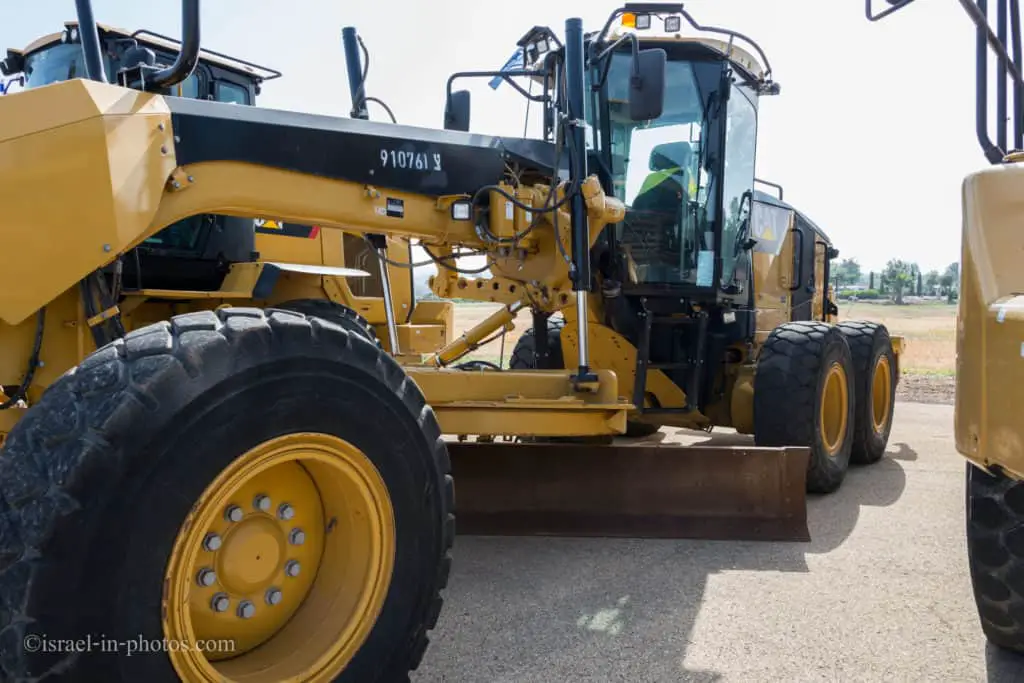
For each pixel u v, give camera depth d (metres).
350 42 3.73
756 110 5.42
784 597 3.17
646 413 5.09
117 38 5.57
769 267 6.47
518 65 4.37
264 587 2.06
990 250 2.10
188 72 2.49
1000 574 2.52
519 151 3.83
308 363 1.97
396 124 3.23
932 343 22.09
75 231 2.37
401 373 2.25
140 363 1.75
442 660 2.61
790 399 4.78
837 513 4.47
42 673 1.57
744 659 2.63
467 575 3.40
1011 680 2.49
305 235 6.60
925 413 9.16
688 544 3.79
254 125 2.77
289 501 2.11
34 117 2.38
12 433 1.74
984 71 2.52
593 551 3.69
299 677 1.96
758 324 6.16
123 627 1.65
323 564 2.18
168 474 1.72
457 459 3.81
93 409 1.68
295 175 2.91
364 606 2.10
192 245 4.23
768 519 3.89
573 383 3.67
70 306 2.70
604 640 2.77
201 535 1.80
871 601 3.13
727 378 5.54
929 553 3.71
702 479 3.88
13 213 2.38
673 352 5.29
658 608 3.06
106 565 1.63
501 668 2.56
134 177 2.43
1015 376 1.92
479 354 14.34
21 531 1.61
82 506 1.62
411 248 3.97
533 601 3.12
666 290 4.92
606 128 4.75
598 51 4.75
